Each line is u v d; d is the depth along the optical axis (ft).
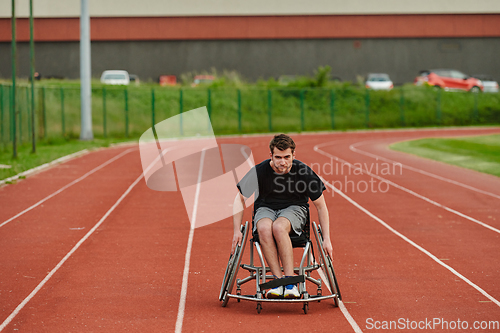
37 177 87.20
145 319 29.60
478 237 49.83
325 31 291.17
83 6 153.48
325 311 31.09
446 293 34.27
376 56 293.23
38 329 28.12
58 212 60.44
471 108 245.24
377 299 33.17
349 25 291.38
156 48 288.92
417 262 41.68
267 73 291.17
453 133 200.03
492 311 31.01
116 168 98.48
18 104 127.85
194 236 49.93
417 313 30.71
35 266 40.19
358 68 293.23
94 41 287.69
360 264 41.16
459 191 75.82
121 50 288.30
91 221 55.98
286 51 291.58
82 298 33.12
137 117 199.82
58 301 32.55
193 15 288.71
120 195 71.05
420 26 293.23
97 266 40.24
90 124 156.35
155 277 37.65
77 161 109.40
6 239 48.39
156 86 237.45
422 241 48.39
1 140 115.44
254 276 32.63
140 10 287.48
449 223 55.83
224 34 289.33
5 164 96.07
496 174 92.17
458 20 294.25
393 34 292.20
